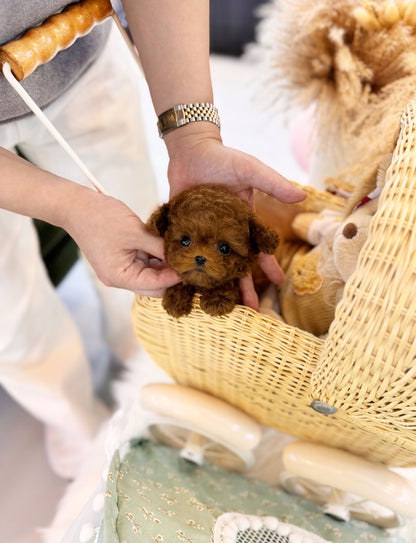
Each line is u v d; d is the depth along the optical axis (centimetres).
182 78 69
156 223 63
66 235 129
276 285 86
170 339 75
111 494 65
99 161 98
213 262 59
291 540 68
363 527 76
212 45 235
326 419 71
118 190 104
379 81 97
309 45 99
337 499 77
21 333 97
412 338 49
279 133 201
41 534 104
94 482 89
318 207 87
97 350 143
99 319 151
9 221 87
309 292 80
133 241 63
